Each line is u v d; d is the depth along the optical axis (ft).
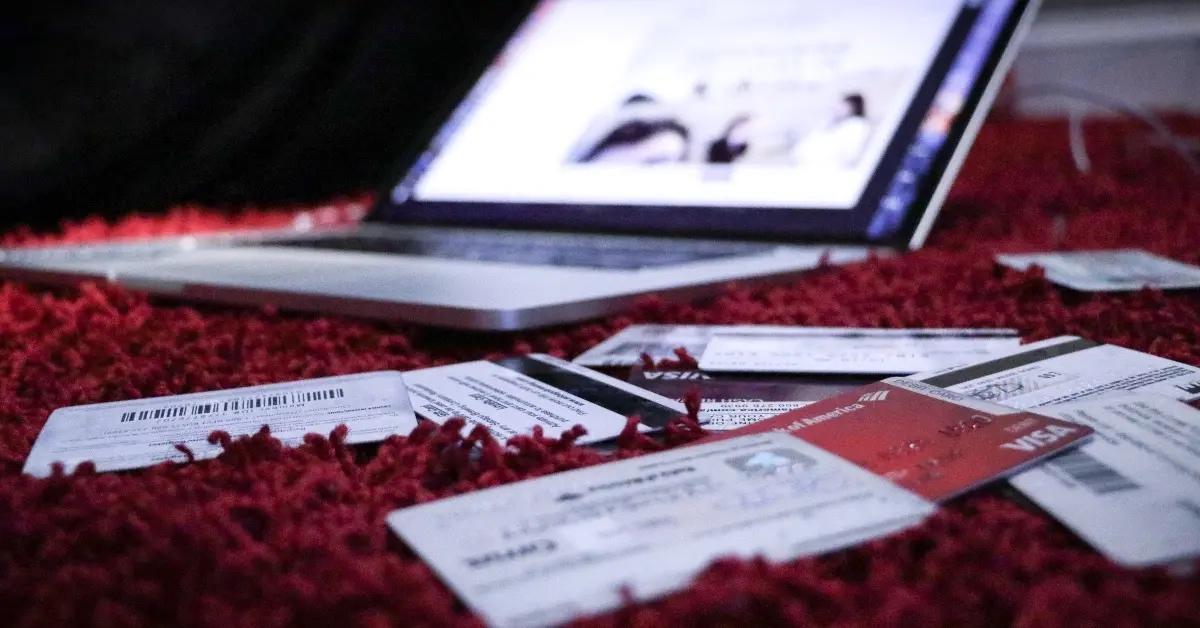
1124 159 4.41
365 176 5.66
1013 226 3.00
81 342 2.03
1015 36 2.71
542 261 2.41
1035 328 1.81
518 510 1.05
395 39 5.83
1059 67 7.93
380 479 1.25
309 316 2.17
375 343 1.95
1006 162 4.63
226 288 2.19
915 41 2.83
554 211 3.05
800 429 1.26
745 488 1.07
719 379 1.60
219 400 1.55
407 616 0.88
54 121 4.69
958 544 0.97
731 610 0.88
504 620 0.85
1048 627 0.83
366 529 1.07
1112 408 1.26
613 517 1.02
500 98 3.57
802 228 2.62
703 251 2.53
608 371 1.71
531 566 0.93
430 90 5.89
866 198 2.60
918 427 1.23
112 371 1.80
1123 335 1.72
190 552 1.02
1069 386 1.40
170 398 1.58
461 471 1.24
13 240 3.90
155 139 4.94
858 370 1.57
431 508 1.06
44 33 4.69
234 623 0.90
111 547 1.08
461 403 1.50
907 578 0.94
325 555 1.02
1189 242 2.60
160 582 0.98
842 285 2.24
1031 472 1.10
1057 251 2.56
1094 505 1.02
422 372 1.68
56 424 1.47
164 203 4.88
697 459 1.15
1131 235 2.74
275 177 5.25
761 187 2.76
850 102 2.80
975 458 1.13
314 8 5.58
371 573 0.95
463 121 3.63
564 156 3.21
